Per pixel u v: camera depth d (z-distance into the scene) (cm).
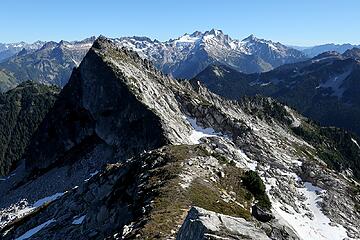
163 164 5984
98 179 6700
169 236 3447
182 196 4606
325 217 8456
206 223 2377
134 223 3947
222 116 12181
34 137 13900
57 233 5953
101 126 11475
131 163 6444
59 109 13775
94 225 5388
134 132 10538
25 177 13525
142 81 12231
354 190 9812
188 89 14775
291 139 16138
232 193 5481
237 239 2270
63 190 10888
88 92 12156
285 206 8456
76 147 12506
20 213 10281
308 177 10275
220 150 10612
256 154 11125
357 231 8125
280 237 4416
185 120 12075
